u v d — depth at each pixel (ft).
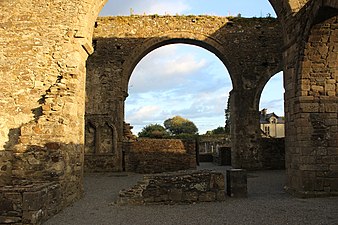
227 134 123.13
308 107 32.45
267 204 27.76
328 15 29.37
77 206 27.55
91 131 59.88
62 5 31.37
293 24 34.42
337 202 28.60
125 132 62.90
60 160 26.43
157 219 22.75
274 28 63.10
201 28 62.69
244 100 61.46
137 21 62.75
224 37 62.69
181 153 59.11
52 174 25.99
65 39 30.71
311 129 32.24
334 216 23.26
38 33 30.81
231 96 64.44
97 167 58.65
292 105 34.17
